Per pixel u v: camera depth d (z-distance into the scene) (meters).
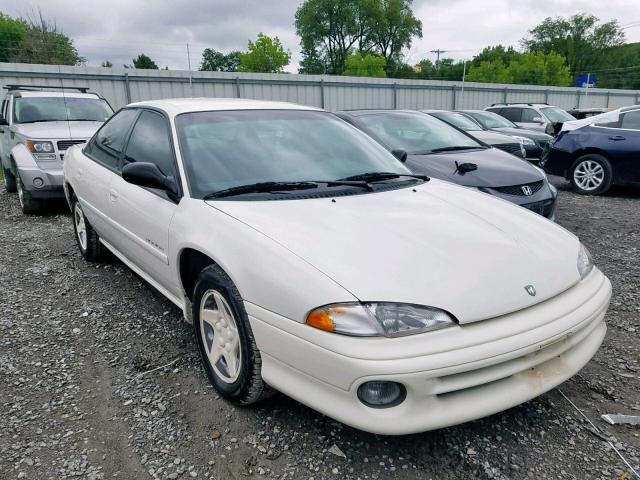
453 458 2.24
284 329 2.11
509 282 2.19
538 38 83.25
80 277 4.55
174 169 2.99
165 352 3.19
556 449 2.29
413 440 2.35
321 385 2.03
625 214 7.14
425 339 1.94
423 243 2.31
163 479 2.12
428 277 2.09
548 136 11.73
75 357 3.13
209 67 82.94
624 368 2.96
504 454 2.26
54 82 16.58
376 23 63.06
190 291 2.98
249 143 3.19
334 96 22.88
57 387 2.80
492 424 2.46
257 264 2.25
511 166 5.43
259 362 2.33
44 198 6.89
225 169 2.96
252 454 2.27
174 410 2.59
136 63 75.38
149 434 2.40
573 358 2.35
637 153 8.18
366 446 2.31
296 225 2.41
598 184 8.67
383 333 1.92
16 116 7.91
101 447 2.32
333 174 3.14
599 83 79.81
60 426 2.46
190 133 3.15
